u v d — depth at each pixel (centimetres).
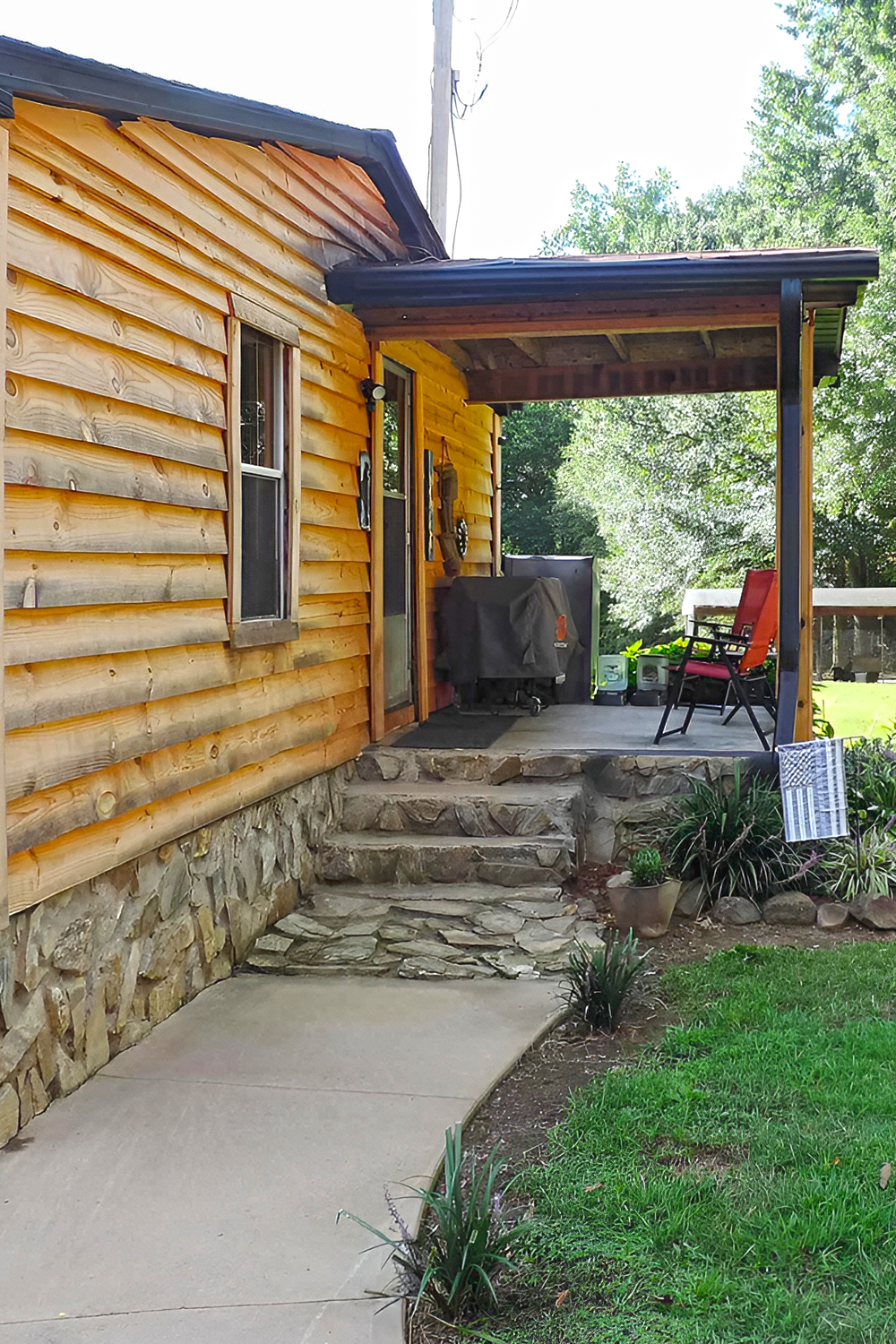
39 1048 369
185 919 474
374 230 723
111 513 401
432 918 559
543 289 624
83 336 382
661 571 2447
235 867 522
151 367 433
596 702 1006
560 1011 454
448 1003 470
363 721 700
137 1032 432
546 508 3173
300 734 593
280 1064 408
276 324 558
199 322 475
